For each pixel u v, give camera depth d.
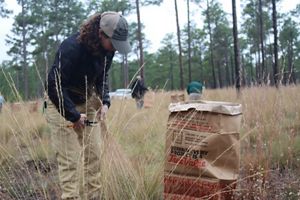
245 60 50.41
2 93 3.74
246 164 4.03
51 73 3.28
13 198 3.62
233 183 3.05
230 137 3.03
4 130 5.67
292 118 6.05
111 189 3.31
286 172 4.40
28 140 3.66
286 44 47.53
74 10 43.59
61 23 43.75
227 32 50.53
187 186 3.12
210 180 3.03
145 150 3.74
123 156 3.44
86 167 3.50
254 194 3.55
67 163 3.39
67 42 3.31
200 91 6.65
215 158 3.05
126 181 3.35
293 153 4.89
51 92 3.27
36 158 3.75
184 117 3.14
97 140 3.56
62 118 3.38
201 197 3.06
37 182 3.82
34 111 7.92
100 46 3.27
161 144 3.93
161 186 3.54
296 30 47.62
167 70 64.62
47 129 6.96
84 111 3.58
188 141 3.12
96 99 3.58
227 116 3.03
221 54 56.06
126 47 3.26
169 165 3.20
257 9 40.44
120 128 3.59
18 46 44.00
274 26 19.97
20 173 3.93
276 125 4.87
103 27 3.19
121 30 3.22
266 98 5.39
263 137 4.71
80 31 3.28
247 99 5.71
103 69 3.51
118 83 66.88
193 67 63.62
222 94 11.61
